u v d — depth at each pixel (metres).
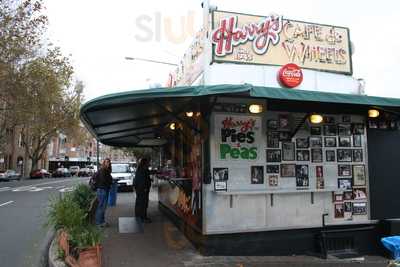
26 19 26.19
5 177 41.62
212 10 8.17
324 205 7.93
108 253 7.37
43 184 34.25
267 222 7.48
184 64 10.88
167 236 8.83
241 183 7.40
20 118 34.75
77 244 6.26
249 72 8.17
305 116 7.72
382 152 8.45
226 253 7.24
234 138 7.43
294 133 7.77
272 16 8.54
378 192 8.33
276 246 7.54
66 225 7.02
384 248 8.01
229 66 8.06
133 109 7.52
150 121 9.41
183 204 8.99
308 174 7.88
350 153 8.23
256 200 7.44
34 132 47.72
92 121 8.38
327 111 8.14
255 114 7.60
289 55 8.58
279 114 7.78
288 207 7.65
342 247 8.02
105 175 10.23
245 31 8.28
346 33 9.20
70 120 43.88
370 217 8.21
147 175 11.09
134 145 14.41
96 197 11.02
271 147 7.67
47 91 32.22
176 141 10.23
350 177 8.16
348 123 8.27
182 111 7.91
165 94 6.05
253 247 7.39
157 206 14.49
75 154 85.62
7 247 8.55
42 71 30.12
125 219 11.12
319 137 8.05
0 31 25.08
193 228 7.94
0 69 26.39
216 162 7.28
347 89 8.96
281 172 7.69
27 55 28.61
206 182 7.20
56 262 6.50
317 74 8.73
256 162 7.54
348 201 8.11
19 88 29.48
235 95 6.73
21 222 11.83
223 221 7.23
